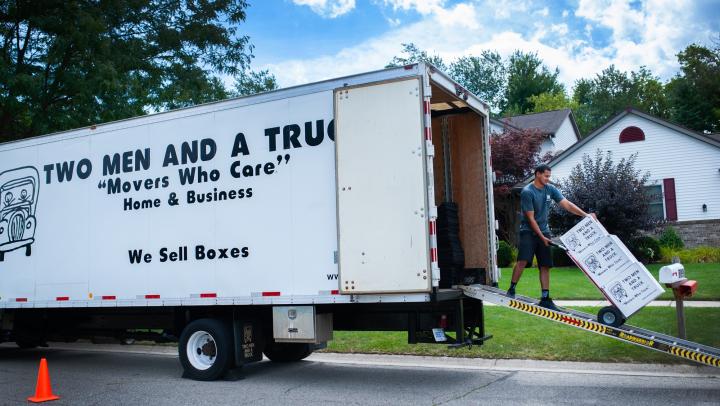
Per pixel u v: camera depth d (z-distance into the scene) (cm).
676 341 675
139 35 1792
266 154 798
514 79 6775
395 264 693
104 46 1496
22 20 1519
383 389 749
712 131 4147
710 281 1385
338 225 724
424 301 693
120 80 1573
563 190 1966
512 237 2556
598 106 6600
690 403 632
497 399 676
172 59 1873
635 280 696
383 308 784
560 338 938
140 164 892
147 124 892
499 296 756
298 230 768
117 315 976
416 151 694
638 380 746
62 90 1543
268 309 860
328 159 757
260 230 793
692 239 2133
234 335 822
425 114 696
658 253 1886
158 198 872
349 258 715
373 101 721
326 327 787
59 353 1173
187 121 860
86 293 920
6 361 1073
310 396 723
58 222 956
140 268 877
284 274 772
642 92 6519
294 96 785
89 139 941
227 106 831
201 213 837
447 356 923
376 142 714
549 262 781
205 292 823
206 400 715
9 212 1013
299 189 772
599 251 714
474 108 839
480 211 859
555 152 3359
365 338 1045
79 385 828
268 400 708
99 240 915
